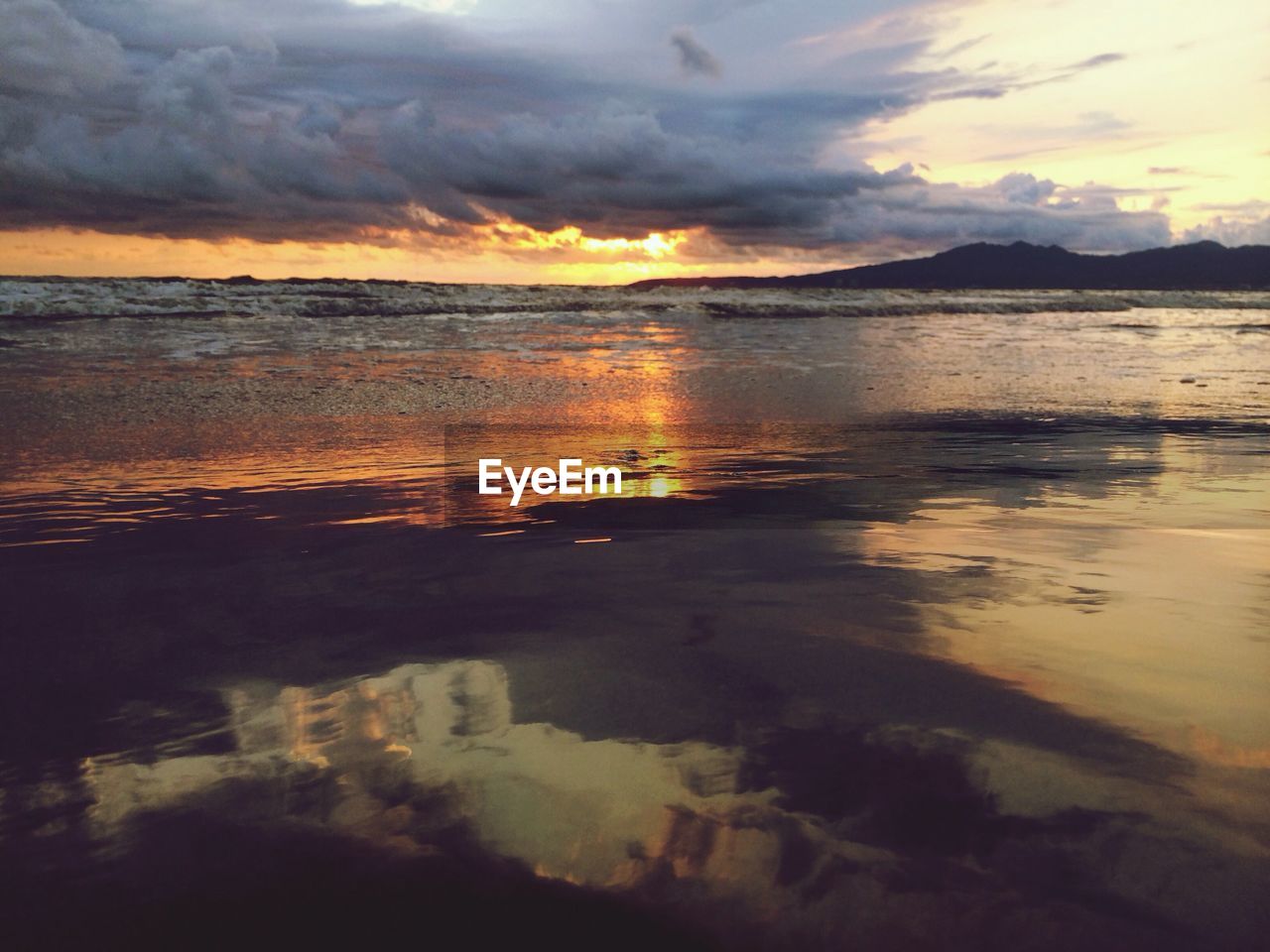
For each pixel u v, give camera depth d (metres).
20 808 1.31
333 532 3.22
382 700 1.69
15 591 2.47
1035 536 3.04
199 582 2.56
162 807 1.31
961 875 1.10
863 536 3.06
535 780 1.36
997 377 9.27
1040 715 1.54
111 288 14.29
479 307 16.45
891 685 1.69
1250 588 2.34
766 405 7.26
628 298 19.72
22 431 5.49
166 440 5.35
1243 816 1.20
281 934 1.04
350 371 8.86
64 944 1.03
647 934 1.02
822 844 1.17
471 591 2.44
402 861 1.17
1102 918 1.01
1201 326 18.17
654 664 1.84
